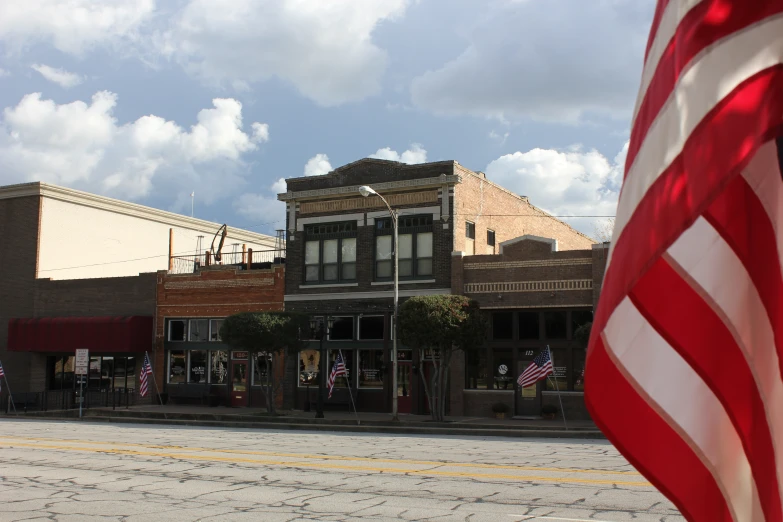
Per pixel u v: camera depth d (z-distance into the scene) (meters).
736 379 3.19
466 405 31.59
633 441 3.25
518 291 30.95
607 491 12.93
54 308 42.28
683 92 3.13
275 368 35.59
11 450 19.75
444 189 32.84
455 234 32.78
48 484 14.30
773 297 3.17
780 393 3.19
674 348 3.21
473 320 28.53
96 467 16.48
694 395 3.20
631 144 3.43
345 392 33.78
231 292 37.44
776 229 3.17
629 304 3.25
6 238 44.31
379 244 34.19
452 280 32.06
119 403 37.28
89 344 39.56
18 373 42.91
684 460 3.20
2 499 12.79
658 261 3.25
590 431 25.03
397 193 33.88
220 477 14.99
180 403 38.19
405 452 19.20
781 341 3.17
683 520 10.60
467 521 10.70
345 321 34.50
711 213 3.19
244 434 25.16
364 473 15.33
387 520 10.88
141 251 49.81
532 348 30.88
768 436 3.17
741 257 3.18
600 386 3.29
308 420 30.05
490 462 17.00
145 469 16.14
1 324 43.69
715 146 3.03
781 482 3.14
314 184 35.88
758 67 3.06
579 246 49.28
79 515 11.47
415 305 28.23
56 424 30.53
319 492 13.23
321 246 35.47
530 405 30.53
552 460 17.36
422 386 32.47
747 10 3.11
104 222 47.44
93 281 41.28
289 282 35.72
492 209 36.66
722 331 3.18
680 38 3.20
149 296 39.62
